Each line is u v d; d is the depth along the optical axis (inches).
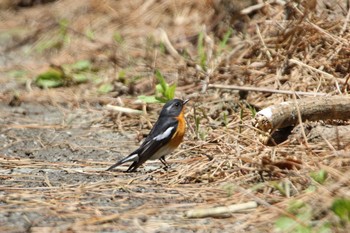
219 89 542.9
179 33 689.0
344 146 390.9
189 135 478.0
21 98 602.2
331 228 301.0
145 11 757.9
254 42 577.3
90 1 800.3
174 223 322.7
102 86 609.6
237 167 390.9
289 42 543.8
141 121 531.2
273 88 518.3
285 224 305.7
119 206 348.2
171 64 623.2
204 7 707.4
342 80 491.5
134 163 401.1
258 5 611.2
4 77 661.9
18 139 503.2
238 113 502.0
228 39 621.0
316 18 549.0
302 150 402.6
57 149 480.1
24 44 768.3
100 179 402.9
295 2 570.6
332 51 524.1
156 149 405.7
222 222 322.3
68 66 648.4
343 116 434.6
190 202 353.7
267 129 419.8
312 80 507.8
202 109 508.7
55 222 325.4
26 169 429.1
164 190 374.9
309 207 317.4
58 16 802.2
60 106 586.9
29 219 329.1
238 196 351.6
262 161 369.7
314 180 345.1
